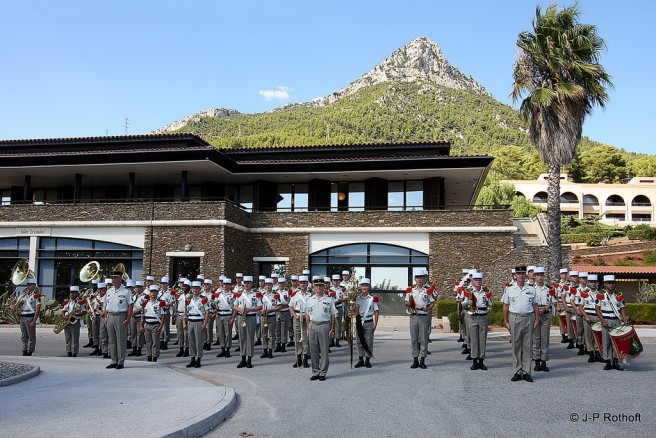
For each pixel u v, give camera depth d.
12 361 15.36
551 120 25.50
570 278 18.78
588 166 95.69
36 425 8.01
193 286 15.49
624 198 84.25
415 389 11.30
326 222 29.94
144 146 32.12
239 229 29.42
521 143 167.25
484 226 28.53
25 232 29.84
